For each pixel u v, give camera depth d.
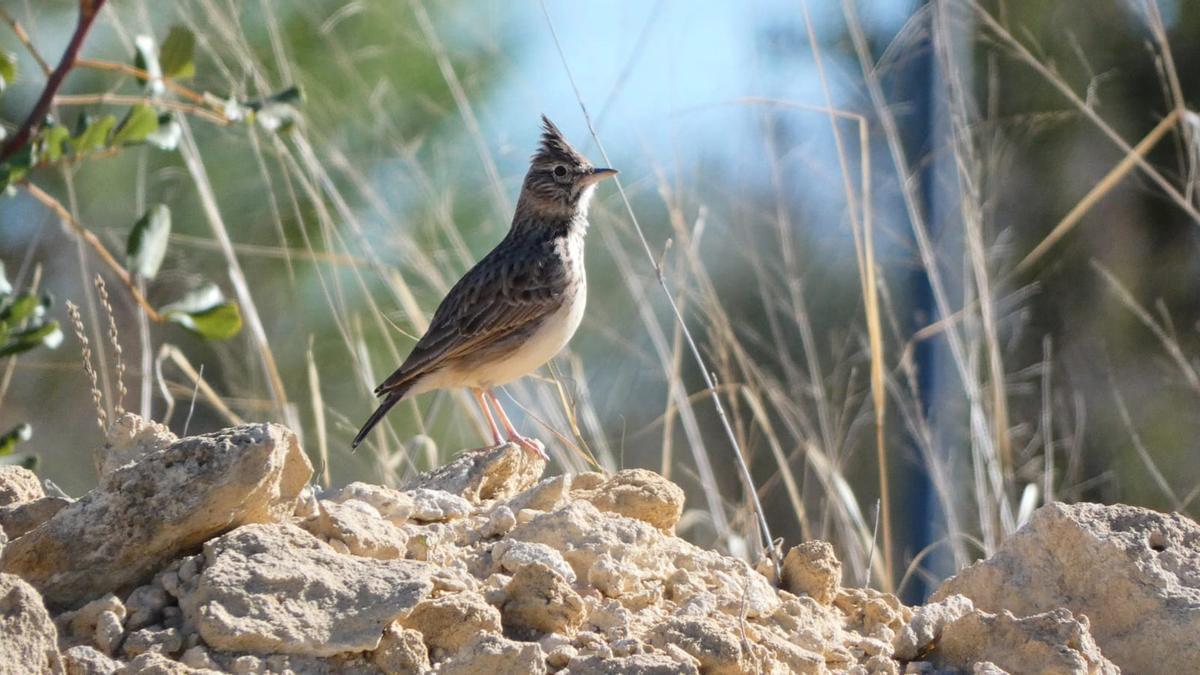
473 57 16.53
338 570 6.26
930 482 13.03
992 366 11.71
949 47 12.56
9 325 7.33
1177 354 14.33
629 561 7.09
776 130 14.86
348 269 14.95
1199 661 6.94
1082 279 17.70
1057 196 17.58
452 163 15.91
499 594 6.54
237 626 5.96
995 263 16.39
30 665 5.63
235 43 12.38
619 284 16.00
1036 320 17.41
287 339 14.99
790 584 7.66
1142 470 16.53
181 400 14.84
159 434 7.74
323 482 10.65
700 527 14.43
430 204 14.10
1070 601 7.29
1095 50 17.39
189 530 6.46
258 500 6.59
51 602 6.37
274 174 15.34
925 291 13.49
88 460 15.45
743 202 14.23
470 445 15.10
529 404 12.19
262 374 13.78
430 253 14.79
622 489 7.91
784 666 6.50
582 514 7.30
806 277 15.89
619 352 15.93
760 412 11.10
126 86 15.66
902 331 15.66
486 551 7.16
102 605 6.21
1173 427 16.77
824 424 11.60
